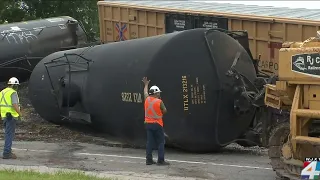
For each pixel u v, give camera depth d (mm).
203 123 16297
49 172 14359
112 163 16297
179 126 16375
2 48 24609
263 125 15883
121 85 17203
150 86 16453
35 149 18719
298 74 12516
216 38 16469
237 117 16438
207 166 15586
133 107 16984
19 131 21828
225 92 16125
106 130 18500
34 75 20672
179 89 16234
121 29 30781
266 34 21828
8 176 13031
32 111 24469
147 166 15719
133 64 17047
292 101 13203
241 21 22844
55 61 19953
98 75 18047
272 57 21703
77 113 18906
